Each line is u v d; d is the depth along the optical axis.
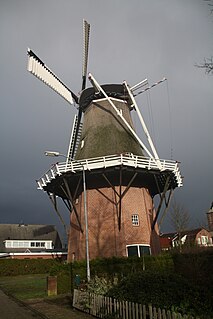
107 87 32.62
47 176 30.05
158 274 11.23
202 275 14.73
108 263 24.39
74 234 30.83
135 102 31.25
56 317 12.88
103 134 31.41
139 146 32.41
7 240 61.41
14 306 17.14
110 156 27.70
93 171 27.78
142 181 30.86
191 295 10.17
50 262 48.06
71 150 34.03
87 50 34.44
